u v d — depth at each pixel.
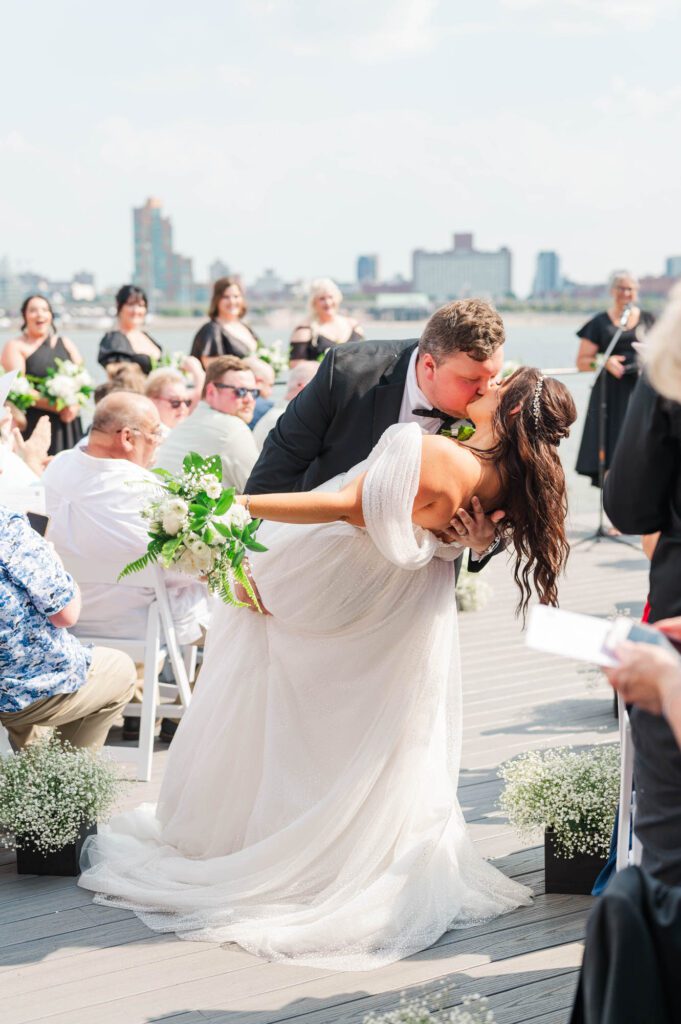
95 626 4.28
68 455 4.23
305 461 3.12
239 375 4.73
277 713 3.16
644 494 2.06
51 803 3.30
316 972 2.80
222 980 2.77
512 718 4.83
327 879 3.08
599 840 3.12
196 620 4.44
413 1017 2.32
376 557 2.98
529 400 2.77
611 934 1.51
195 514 2.83
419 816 3.11
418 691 3.05
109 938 2.97
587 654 1.58
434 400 2.89
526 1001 2.66
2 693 3.40
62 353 8.35
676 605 2.07
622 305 8.17
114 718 3.74
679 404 1.93
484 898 3.09
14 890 3.25
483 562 3.05
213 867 3.17
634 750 2.32
